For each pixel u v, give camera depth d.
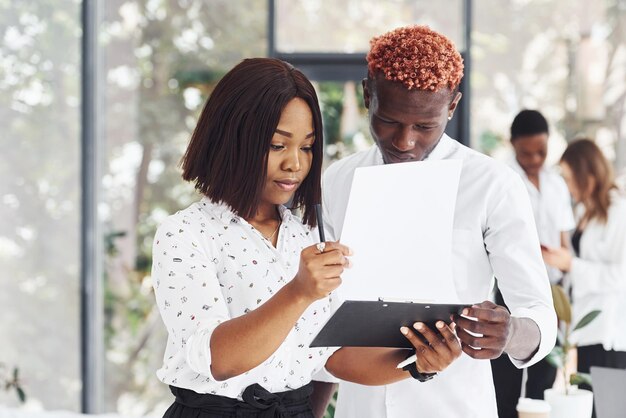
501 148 5.38
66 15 5.62
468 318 1.84
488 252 2.37
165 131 5.59
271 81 1.86
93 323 5.63
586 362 4.61
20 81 5.67
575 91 5.35
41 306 5.68
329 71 5.46
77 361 5.64
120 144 5.64
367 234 1.91
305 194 1.98
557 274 4.66
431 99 2.18
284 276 1.93
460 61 2.22
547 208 4.71
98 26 5.63
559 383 4.48
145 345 5.61
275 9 5.51
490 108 5.39
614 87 5.32
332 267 1.67
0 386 5.66
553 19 5.36
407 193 1.92
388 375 2.05
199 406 1.85
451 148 2.40
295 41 5.50
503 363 3.65
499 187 2.34
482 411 2.38
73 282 5.65
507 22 5.37
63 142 5.64
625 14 5.29
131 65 5.62
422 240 1.91
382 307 1.74
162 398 5.61
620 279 4.57
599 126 5.34
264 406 1.87
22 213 5.70
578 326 4.02
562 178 4.77
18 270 5.70
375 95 2.24
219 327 1.72
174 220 1.89
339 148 5.45
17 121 5.68
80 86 5.61
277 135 1.87
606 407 3.02
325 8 5.47
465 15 5.38
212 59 5.55
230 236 1.90
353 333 1.81
